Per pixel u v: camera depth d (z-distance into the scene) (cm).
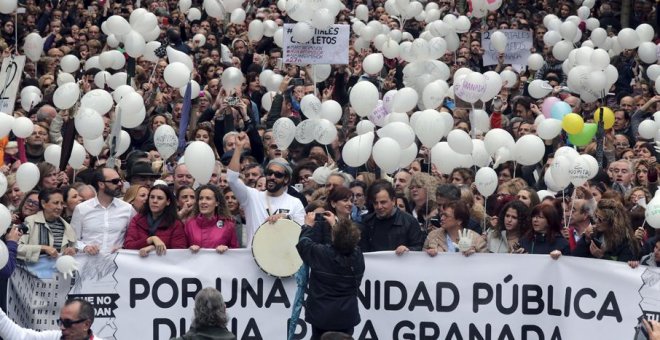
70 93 1392
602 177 1372
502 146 1345
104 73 1795
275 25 2097
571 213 1188
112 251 1082
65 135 1339
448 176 1354
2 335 917
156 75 1825
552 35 2114
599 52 1678
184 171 1251
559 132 1461
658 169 1391
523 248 1114
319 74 1816
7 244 1048
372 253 1090
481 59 2142
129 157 1323
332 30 1623
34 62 1977
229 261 1088
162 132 1406
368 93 1403
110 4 2533
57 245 1111
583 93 1683
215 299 869
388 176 1411
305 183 1319
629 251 1094
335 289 1002
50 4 2467
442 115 1386
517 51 2122
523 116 1725
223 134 1518
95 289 1078
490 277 1086
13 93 1666
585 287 1079
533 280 1084
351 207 1084
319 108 1434
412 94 1434
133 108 1440
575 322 1081
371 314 1091
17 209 1233
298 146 1520
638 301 1072
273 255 1082
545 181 1369
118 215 1141
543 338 1085
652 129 1577
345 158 1276
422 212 1266
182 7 2328
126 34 1780
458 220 1112
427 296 1088
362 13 2297
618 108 1766
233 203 1225
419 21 2348
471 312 1088
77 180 1323
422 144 1445
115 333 1080
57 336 927
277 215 1085
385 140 1257
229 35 2231
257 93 1872
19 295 1066
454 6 2431
